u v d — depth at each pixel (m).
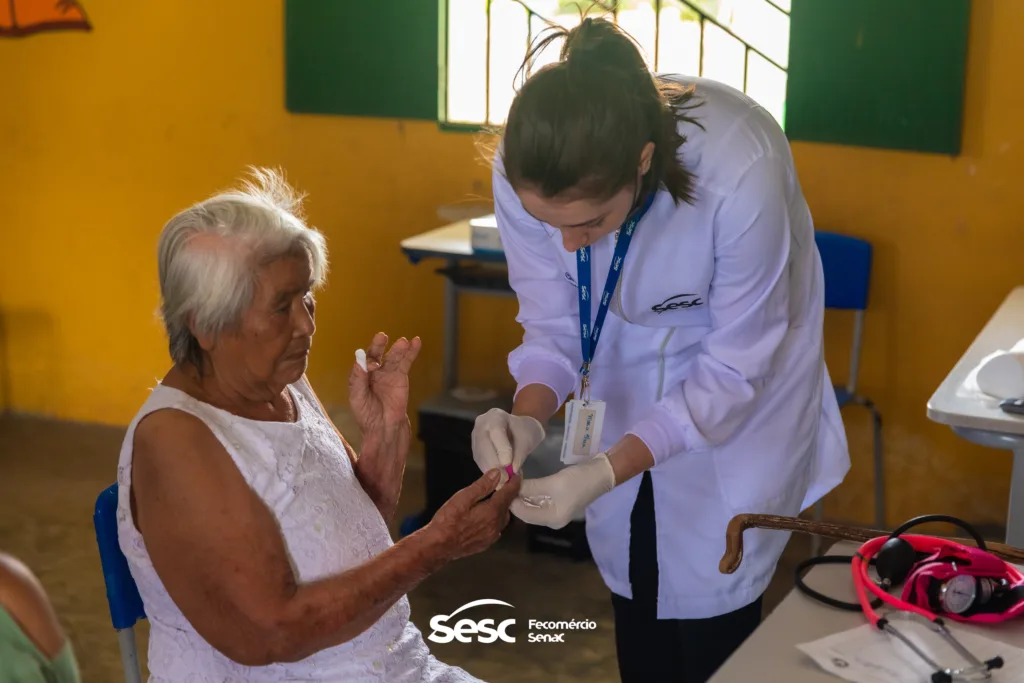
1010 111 3.07
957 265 3.24
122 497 1.35
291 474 1.38
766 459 1.89
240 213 1.34
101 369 4.36
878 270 3.32
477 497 1.45
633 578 2.03
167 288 1.34
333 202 3.91
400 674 1.50
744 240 1.65
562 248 1.83
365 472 1.64
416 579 1.38
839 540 1.63
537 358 1.94
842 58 3.17
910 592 1.42
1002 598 1.39
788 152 1.74
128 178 4.13
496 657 2.79
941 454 3.38
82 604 3.01
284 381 1.40
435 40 3.62
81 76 4.08
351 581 1.32
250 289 1.32
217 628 1.28
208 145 4.00
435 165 3.75
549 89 1.38
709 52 3.52
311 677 1.40
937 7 3.03
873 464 3.46
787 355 1.87
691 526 1.93
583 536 3.27
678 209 1.65
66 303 4.33
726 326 1.76
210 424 1.33
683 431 1.74
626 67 1.42
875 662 1.30
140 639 2.84
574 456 1.75
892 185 3.25
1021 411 1.93
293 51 3.76
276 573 1.28
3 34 4.10
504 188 1.83
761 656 1.32
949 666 1.28
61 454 4.10
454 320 3.54
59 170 4.20
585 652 2.81
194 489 1.28
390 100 3.71
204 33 3.90
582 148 1.36
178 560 1.28
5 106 4.20
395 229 3.86
